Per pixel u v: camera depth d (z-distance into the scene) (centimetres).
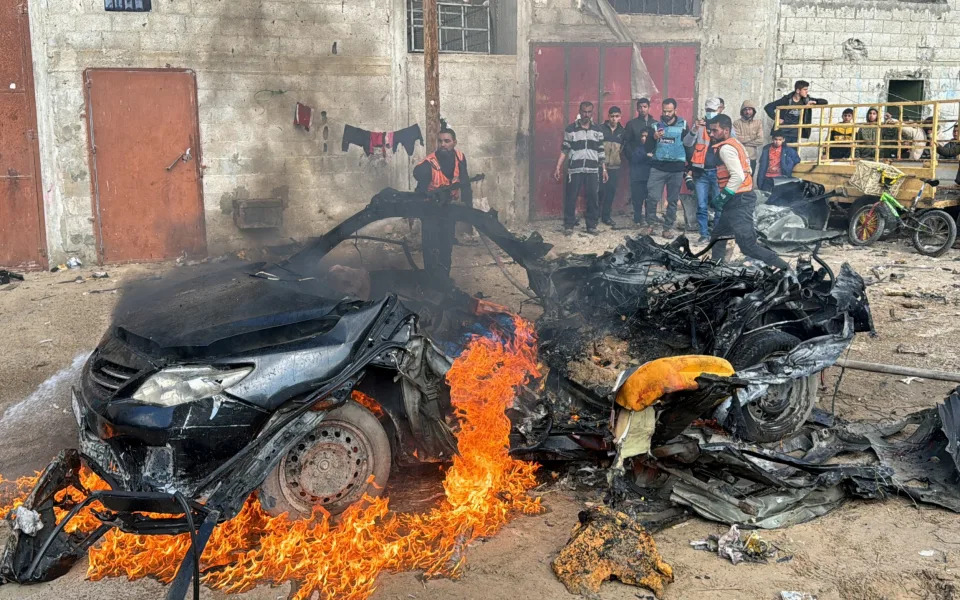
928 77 1780
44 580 371
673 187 1388
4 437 547
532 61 1476
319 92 1308
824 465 437
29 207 1171
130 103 1198
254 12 1248
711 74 1622
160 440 354
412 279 622
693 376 399
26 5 1127
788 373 454
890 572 359
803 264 586
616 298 587
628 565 359
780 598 342
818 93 1695
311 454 396
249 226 1261
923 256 1162
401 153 1380
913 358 685
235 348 382
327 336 399
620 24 1518
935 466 452
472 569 370
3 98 1138
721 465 428
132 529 357
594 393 475
